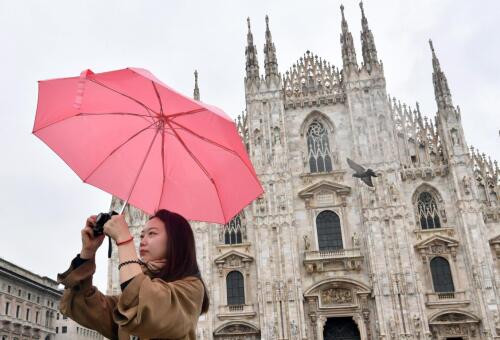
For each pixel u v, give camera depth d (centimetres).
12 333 7700
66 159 536
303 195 6325
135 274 400
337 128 6700
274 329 5716
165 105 538
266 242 6091
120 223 434
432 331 5603
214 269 6159
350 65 6838
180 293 420
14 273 7775
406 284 5706
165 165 581
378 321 5625
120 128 564
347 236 6128
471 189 6003
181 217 504
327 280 5881
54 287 9288
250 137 6662
